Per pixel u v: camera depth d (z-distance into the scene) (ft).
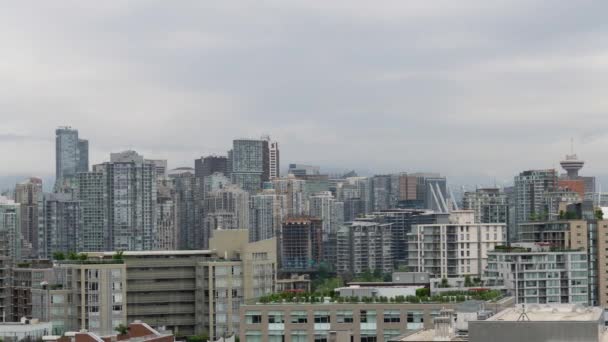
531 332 563.48
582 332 558.56
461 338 643.86
